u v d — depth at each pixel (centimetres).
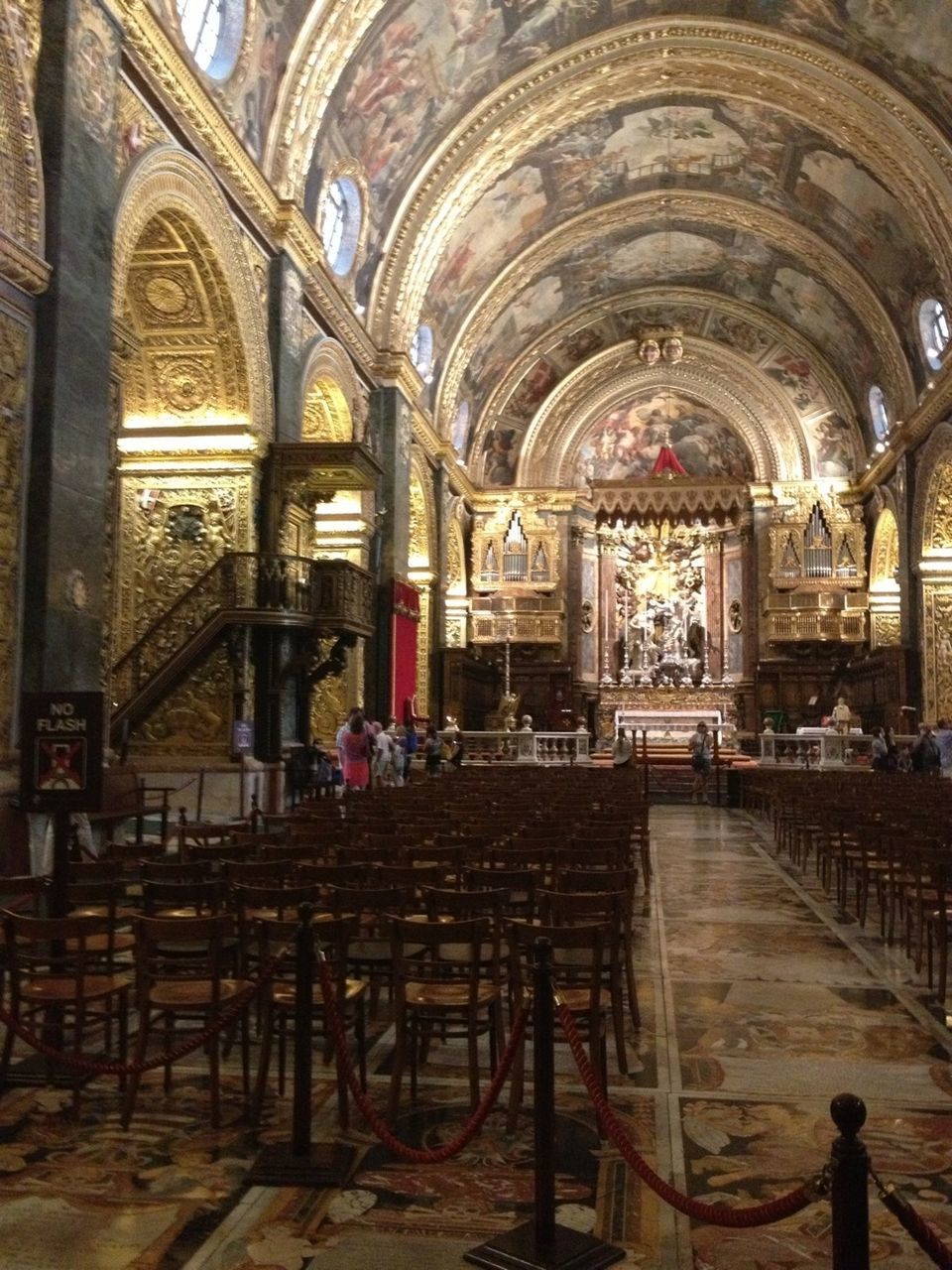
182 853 854
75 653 1118
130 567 1727
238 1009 510
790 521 3650
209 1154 494
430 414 3069
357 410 2373
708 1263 398
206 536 1725
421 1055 638
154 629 1620
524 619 3666
